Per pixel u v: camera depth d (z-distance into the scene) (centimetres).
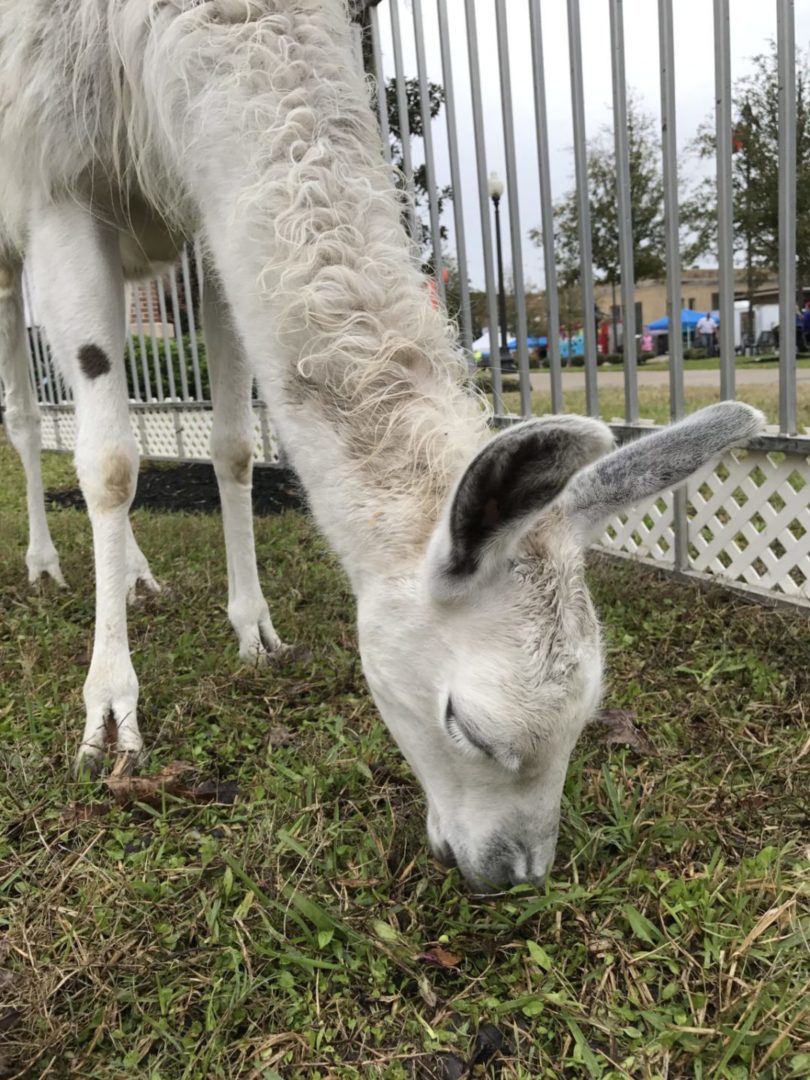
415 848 86
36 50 99
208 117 90
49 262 103
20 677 124
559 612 67
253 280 87
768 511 152
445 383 81
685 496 167
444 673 71
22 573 179
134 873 81
